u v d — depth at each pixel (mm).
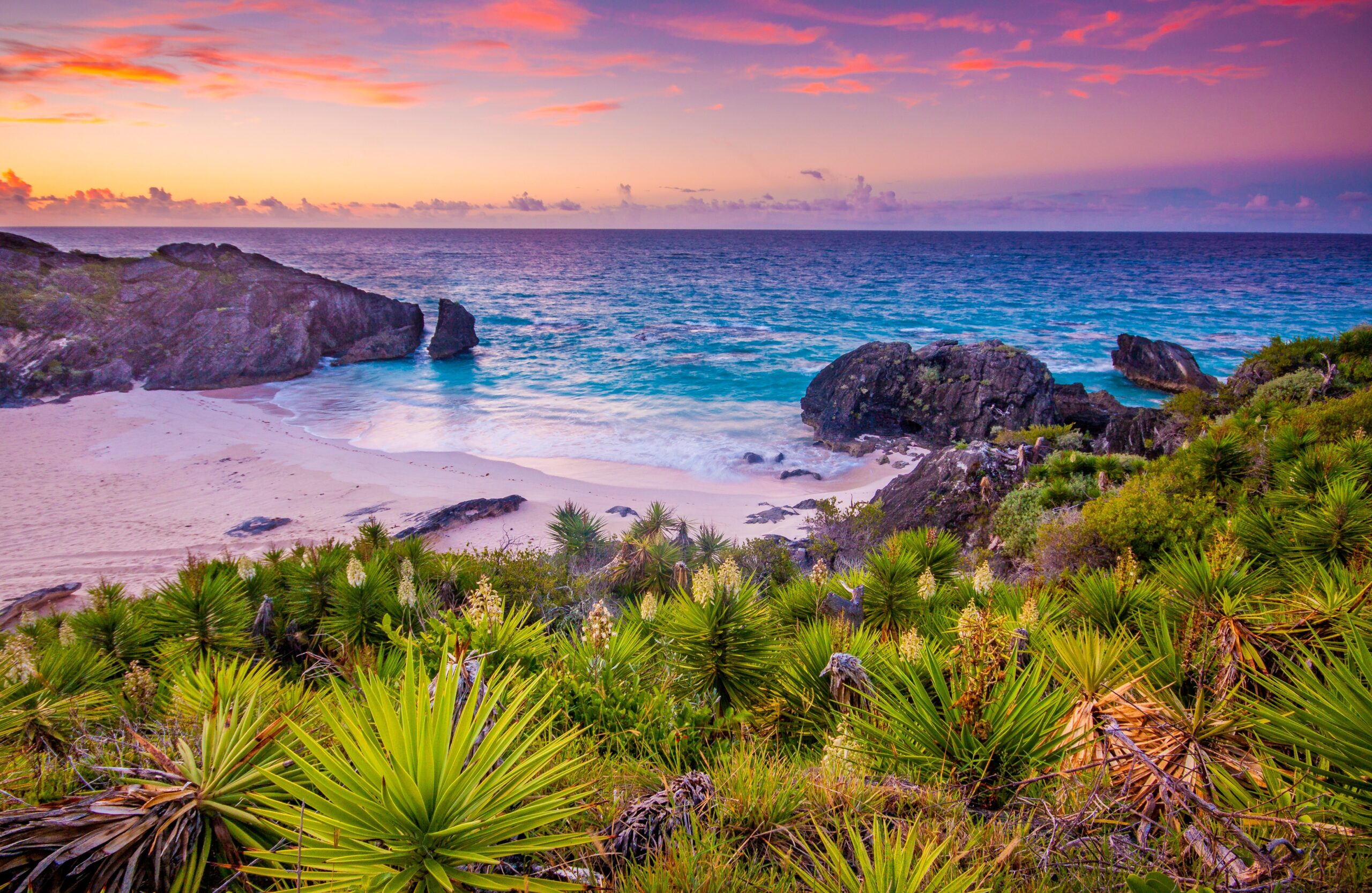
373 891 1711
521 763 2107
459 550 18719
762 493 27219
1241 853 2025
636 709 3723
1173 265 166125
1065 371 53344
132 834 1946
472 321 63688
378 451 32469
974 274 147500
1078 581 6297
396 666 4641
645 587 11703
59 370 45750
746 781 2621
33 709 3131
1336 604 3322
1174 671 3469
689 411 41750
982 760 2613
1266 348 20078
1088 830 2256
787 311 90562
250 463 29000
